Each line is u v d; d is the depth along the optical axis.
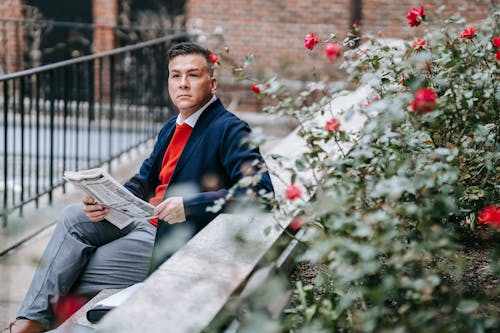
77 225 3.92
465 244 3.80
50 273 3.82
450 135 3.55
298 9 11.95
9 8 12.20
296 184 4.06
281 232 3.28
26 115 10.60
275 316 2.75
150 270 3.75
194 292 2.73
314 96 6.84
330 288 3.05
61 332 3.29
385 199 2.92
